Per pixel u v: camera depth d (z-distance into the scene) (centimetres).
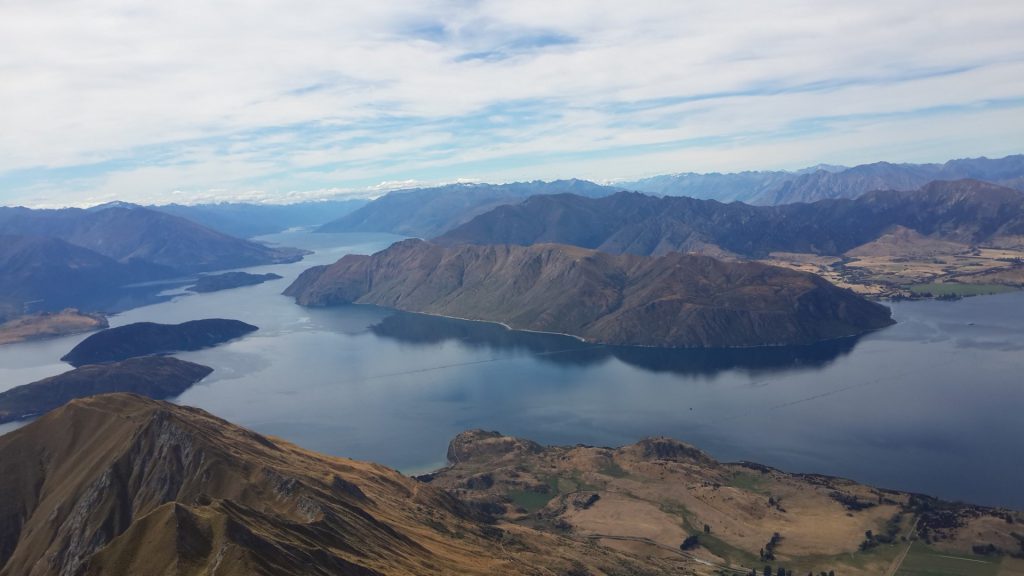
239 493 17788
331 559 14262
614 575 18888
